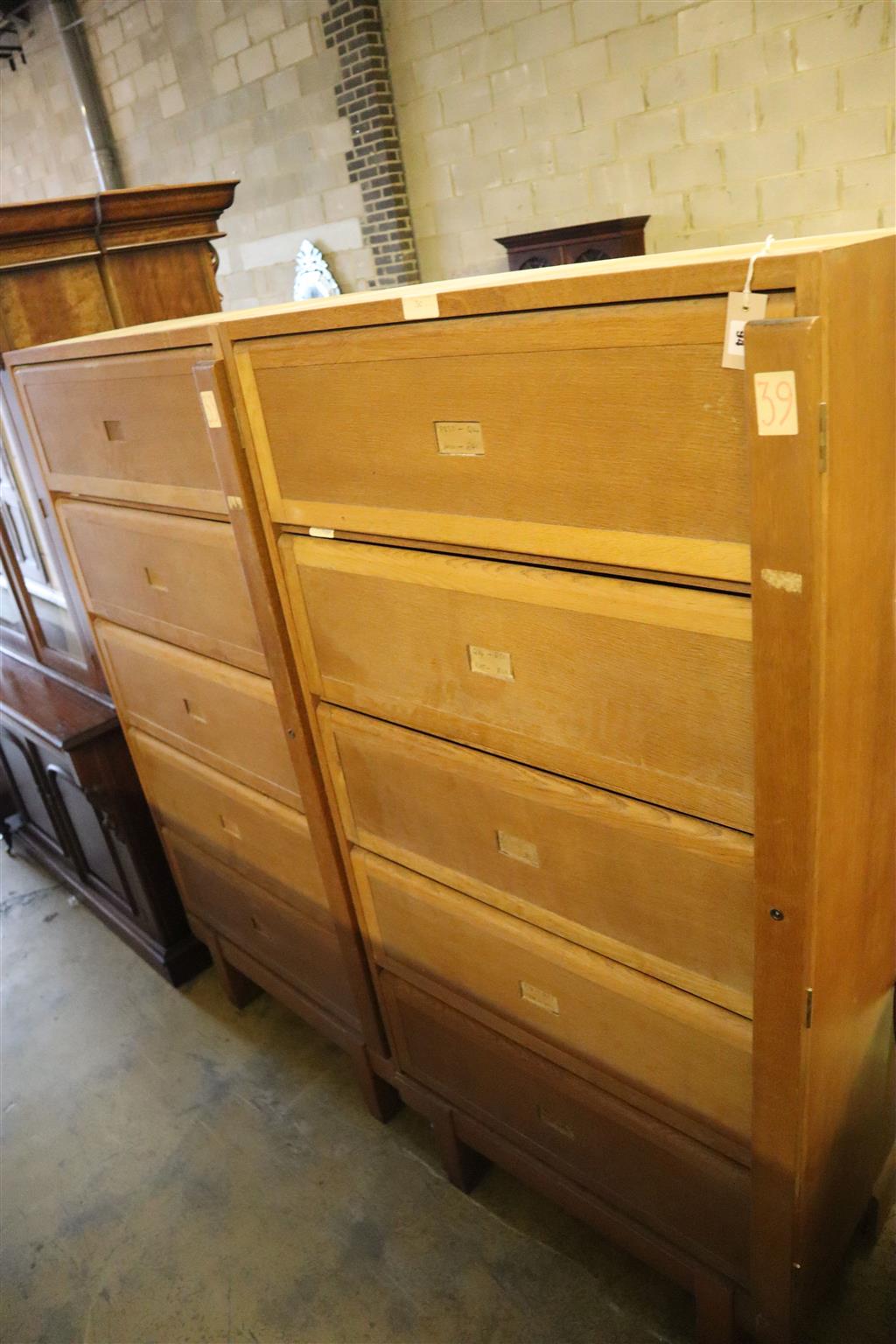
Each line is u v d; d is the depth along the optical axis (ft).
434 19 15.74
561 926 4.10
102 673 7.72
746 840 3.17
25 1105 6.98
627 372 2.72
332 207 18.86
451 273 17.98
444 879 4.61
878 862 3.68
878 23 11.51
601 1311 5.01
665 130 13.94
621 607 3.10
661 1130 4.20
